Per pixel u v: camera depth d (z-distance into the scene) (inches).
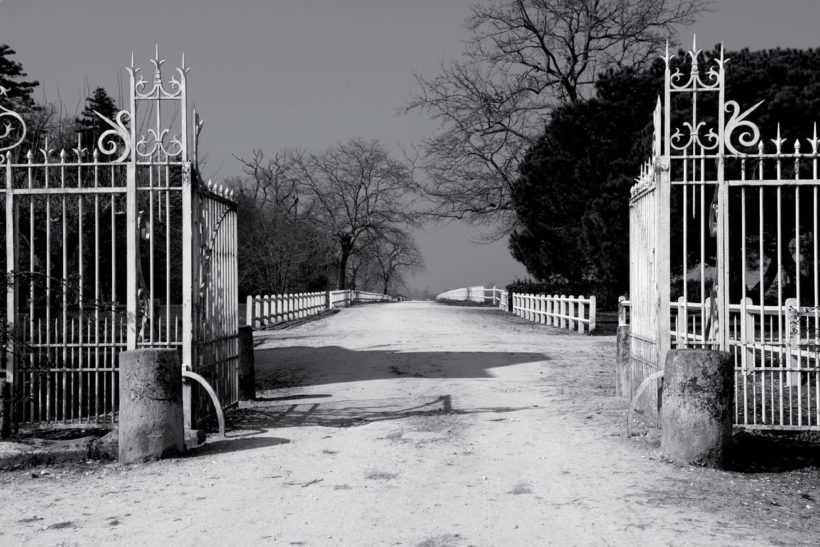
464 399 507.5
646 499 273.3
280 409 488.7
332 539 233.9
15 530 251.1
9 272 392.2
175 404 354.0
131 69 396.2
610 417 425.7
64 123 1037.2
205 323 423.8
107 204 757.9
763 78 970.1
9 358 393.7
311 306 1626.5
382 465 330.3
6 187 394.6
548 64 1696.6
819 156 360.5
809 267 970.1
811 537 233.0
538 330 1089.4
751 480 301.6
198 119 409.7
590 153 1253.7
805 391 508.4
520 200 1492.4
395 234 3043.8
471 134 1726.1
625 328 492.1
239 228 2022.6
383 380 604.7
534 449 355.6
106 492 297.1
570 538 232.2
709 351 324.5
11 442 363.6
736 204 847.1
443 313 1595.7
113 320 403.5
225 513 263.4
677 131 376.5
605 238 1132.5
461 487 292.4
